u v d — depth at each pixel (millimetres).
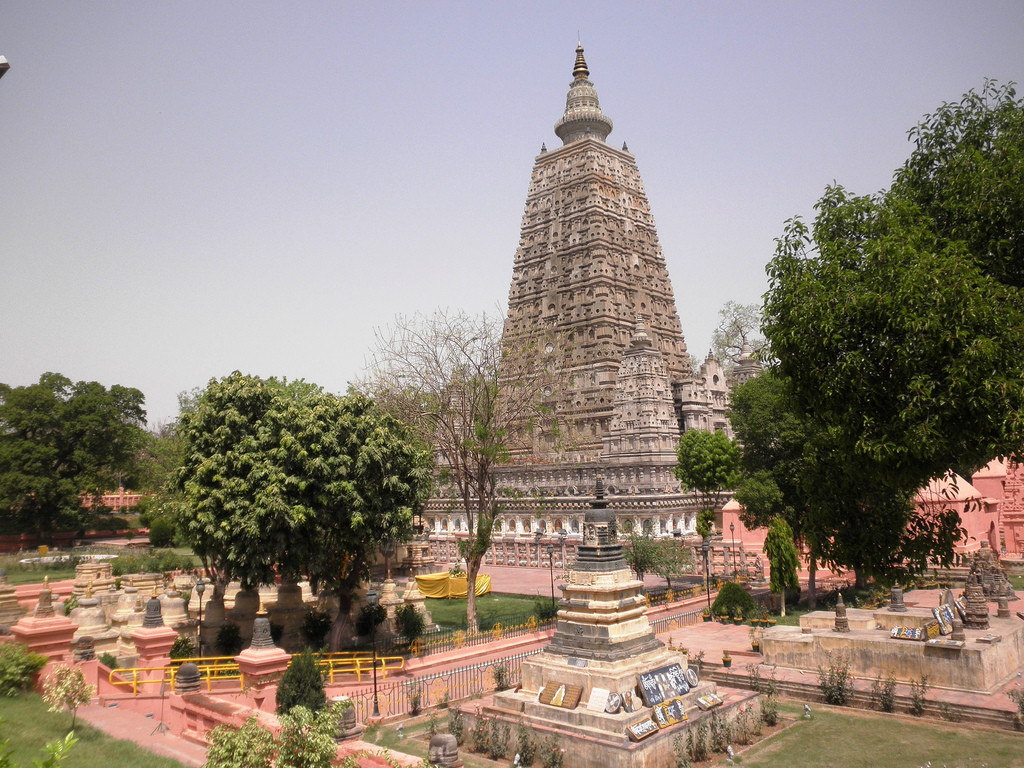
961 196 23516
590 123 116062
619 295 108000
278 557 38469
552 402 81875
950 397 20125
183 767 20406
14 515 100688
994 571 53344
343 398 42375
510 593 66688
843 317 22781
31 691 27297
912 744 26203
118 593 47094
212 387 43562
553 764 23922
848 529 28422
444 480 51938
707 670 36594
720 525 88750
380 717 30641
